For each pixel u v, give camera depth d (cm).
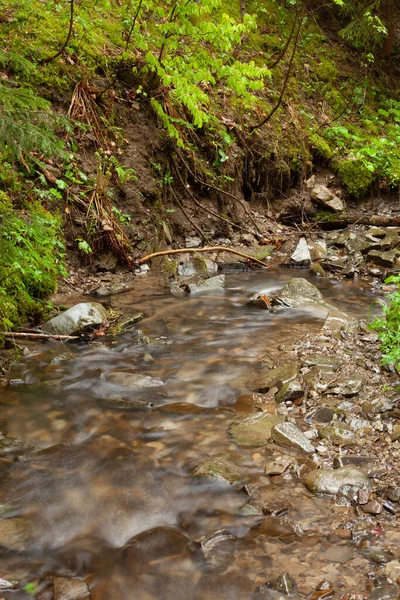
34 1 805
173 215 809
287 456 345
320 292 662
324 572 258
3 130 389
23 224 496
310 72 1169
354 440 359
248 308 618
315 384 426
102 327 554
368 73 1288
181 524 293
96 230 701
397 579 249
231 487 320
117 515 299
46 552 275
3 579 255
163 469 337
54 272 614
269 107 1014
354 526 287
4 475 330
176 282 692
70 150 720
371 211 989
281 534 283
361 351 489
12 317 530
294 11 1271
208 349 511
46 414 400
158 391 435
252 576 258
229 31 729
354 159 1030
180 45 819
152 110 819
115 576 260
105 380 452
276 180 943
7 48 724
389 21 1331
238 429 377
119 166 764
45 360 487
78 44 779
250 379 452
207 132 873
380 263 748
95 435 374
